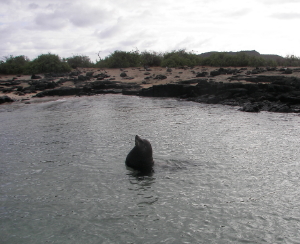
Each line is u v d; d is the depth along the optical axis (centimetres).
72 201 710
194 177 843
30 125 1627
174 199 711
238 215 636
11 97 2952
